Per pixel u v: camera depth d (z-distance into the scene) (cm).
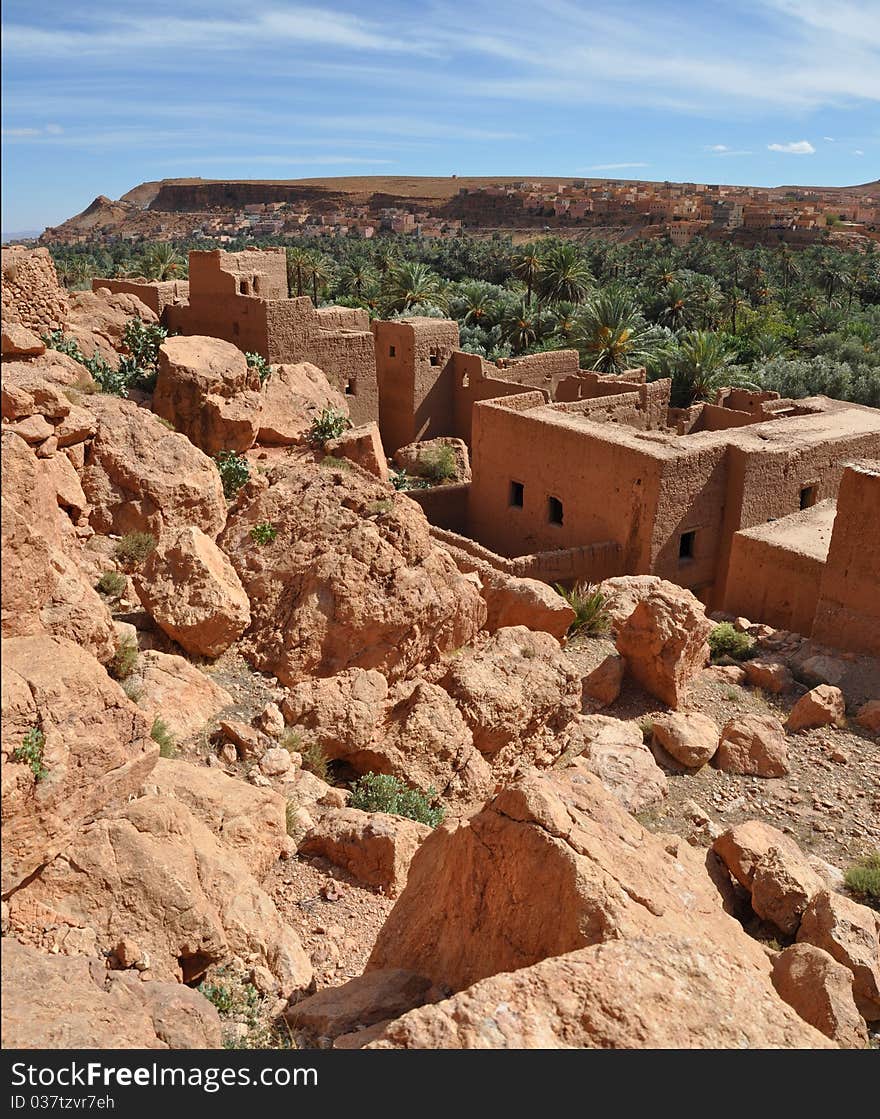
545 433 2498
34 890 636
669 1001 509
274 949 728
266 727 1054
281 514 1304
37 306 1947
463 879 672
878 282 8919
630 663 1435
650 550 2236
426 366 3691
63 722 662
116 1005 554
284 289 3494
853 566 1570
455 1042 474
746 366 5775
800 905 902
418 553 1308
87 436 1441
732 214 17300
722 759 1251
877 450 2527
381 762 1096
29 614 746
